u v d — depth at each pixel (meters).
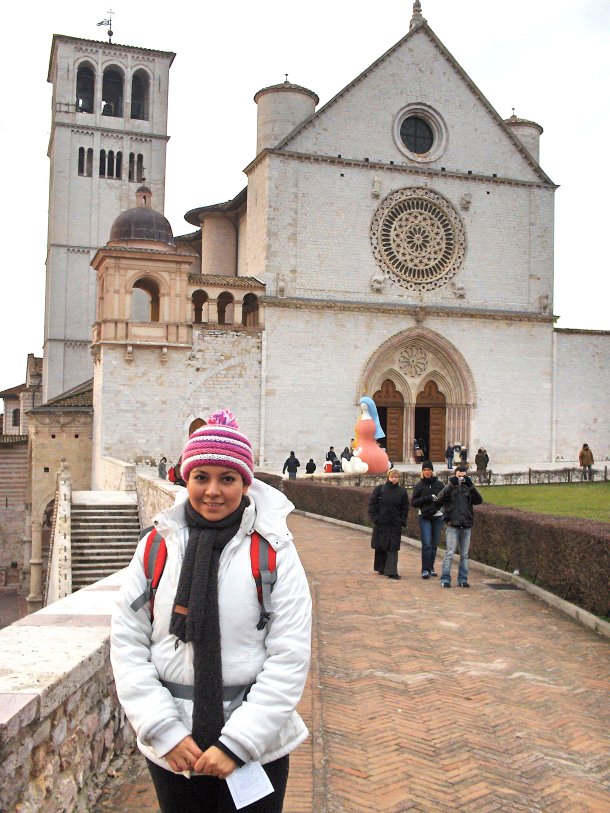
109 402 49.75
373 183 55.88
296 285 54.19
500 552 20.91
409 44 57.44
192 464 4.94
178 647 4.84
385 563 20.36
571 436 60.47
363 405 46.88
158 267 50.56
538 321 59.69
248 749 4.55
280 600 4.86
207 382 51.69
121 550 32.69
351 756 8.66
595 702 10.56
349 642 13.59
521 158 60.03
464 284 58.34
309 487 36.91
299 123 55.16
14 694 5.94
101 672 7.54
